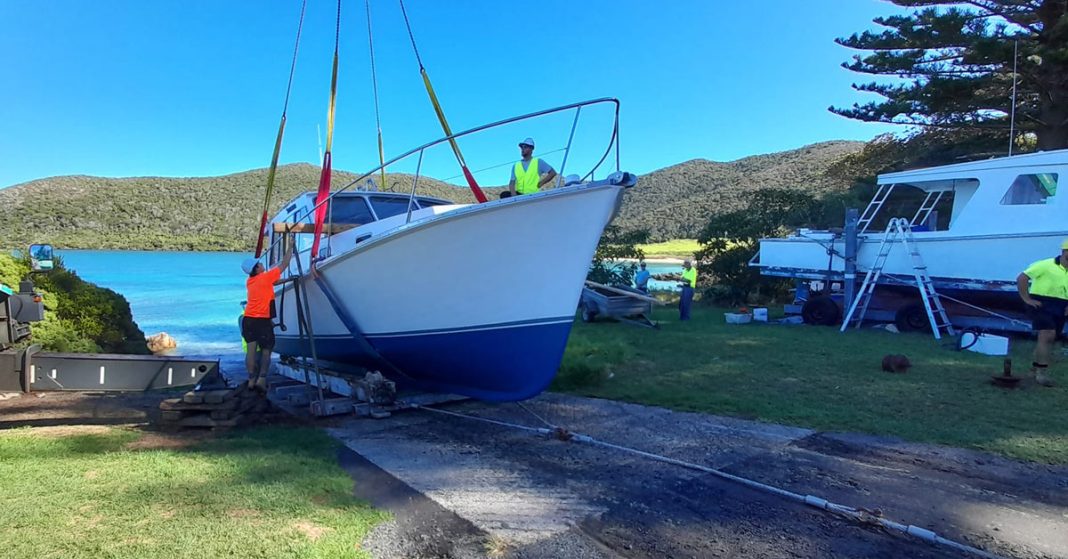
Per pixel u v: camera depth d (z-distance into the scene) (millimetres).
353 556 2945
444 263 5805
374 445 5012
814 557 3064
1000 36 16188
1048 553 3096
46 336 9273
